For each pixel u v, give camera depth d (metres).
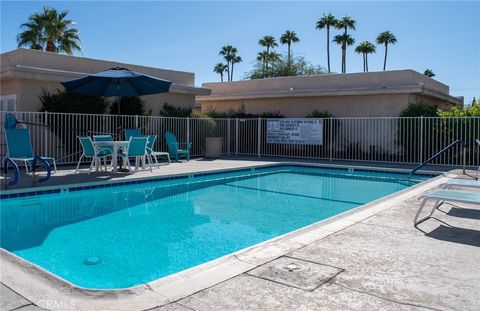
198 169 13.41
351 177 13.91
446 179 10.77
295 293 3.39
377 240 5.00
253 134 20.08
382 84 18.38
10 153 9.70
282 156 19.22
